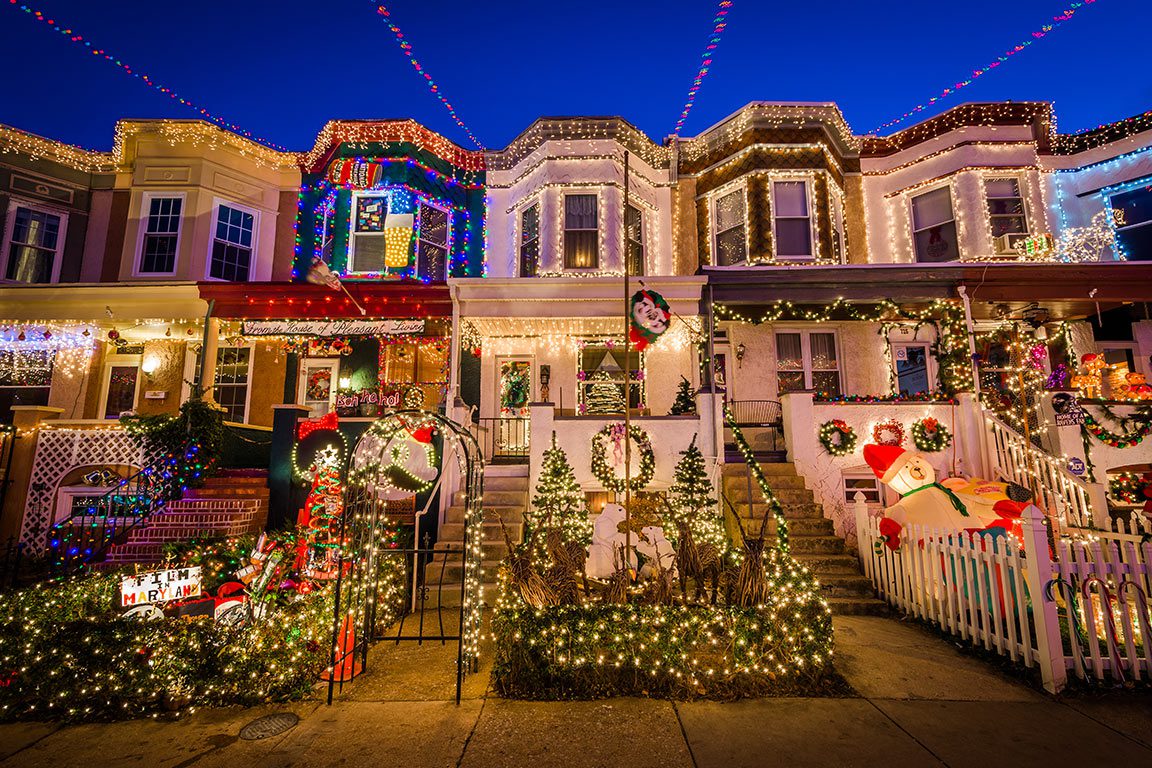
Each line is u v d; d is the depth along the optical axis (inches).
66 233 522.0
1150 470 366.6
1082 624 217.8
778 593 199.5
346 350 512.7
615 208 508.1
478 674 198.4
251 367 507.5
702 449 362.6
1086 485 316.8
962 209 488.4
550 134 522.3
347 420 358.3
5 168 501.4
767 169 503.5
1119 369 425.1
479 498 221.9
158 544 341.4
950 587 228.8
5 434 383.6
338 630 181.6
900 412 376.8
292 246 545.6
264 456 438.0
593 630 181.9
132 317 463.8
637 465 360.8
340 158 521.3
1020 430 390.0
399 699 177.6
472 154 559.8
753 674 180.5
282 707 172.4
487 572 299.4
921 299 416.5
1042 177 501.7
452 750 146.3
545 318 418.0
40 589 217.5
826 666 188.5
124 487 378.3
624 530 250.7
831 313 459.2
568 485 340.2
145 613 187.0
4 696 171.0
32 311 466.0
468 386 500.4
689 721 160.7
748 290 421.4
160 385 507.5
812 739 150.0
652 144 544.4
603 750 145.5
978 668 198.1
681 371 494.0
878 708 168.1
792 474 365.1
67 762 142.5
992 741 148.6
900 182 522.6
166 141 528.7
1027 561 192.4
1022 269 406.0
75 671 170.6
